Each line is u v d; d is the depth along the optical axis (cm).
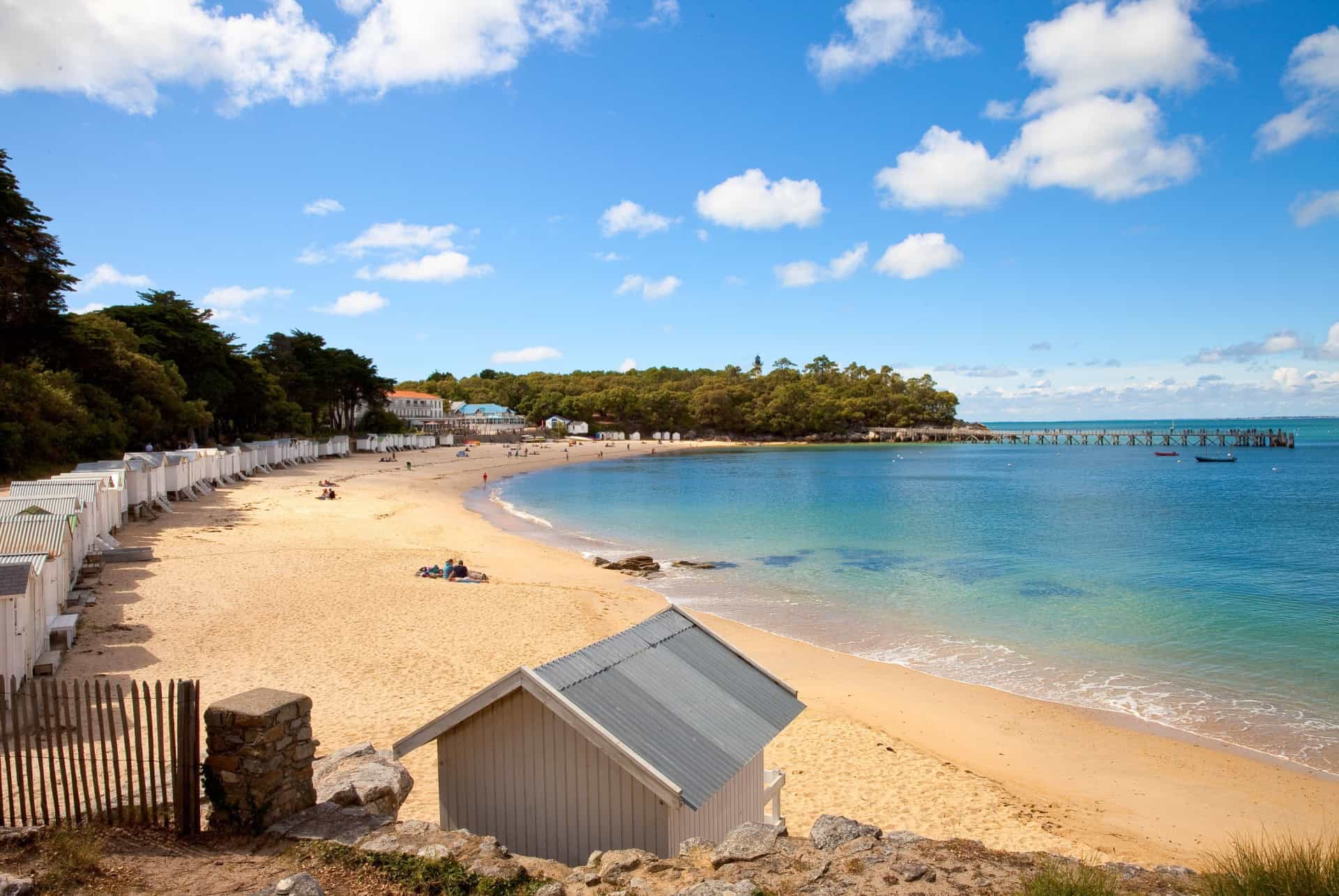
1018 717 1903
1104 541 4631
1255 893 675
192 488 5159
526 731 906
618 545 4462
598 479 9206
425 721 1633
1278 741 1770
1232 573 3653
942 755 1675
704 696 995
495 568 3491
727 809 975
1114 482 8894
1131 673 2236
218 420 8681
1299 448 16638
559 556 3956
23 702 831
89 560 2770
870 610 2973
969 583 3475
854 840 861
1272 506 6322
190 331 7900
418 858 780
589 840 880
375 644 2186
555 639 2309
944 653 2428
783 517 5738
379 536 4159
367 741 1520
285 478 6881
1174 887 733
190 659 1975
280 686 1811
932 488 8175
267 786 837
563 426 18000
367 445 11300
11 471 4591
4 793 1018
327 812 876
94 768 834
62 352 5819
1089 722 1872
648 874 772
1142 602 3102
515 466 10731
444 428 15825
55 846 768
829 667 2269
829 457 14288
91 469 3922
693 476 9719
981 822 1355
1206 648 2472
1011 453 15662
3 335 5441
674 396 19275
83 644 2042
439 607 2625
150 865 768
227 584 2773
